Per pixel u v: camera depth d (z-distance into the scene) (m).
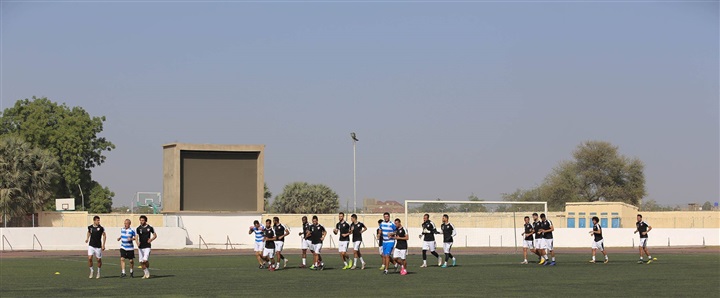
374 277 33.00
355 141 73.12
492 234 70.94
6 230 62.22
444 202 60.88
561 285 28.97
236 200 66.00
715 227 79.50
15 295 25.95
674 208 94.31
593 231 43.44
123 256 33.25
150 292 26.80
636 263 42.75
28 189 76.94
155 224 81.88
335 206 144.38
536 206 81.31
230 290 27.42
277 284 29.73
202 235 65.00
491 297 24.83
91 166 101.44
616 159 119.50
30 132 96.06
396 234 34.34
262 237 39.34
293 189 143.75
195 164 65.31
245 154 66.44
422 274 34.62
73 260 48.38
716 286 28.42
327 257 51.09
